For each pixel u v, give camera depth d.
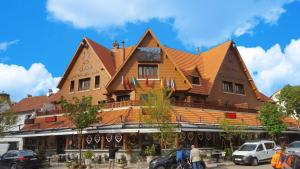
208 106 36.81
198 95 38.09
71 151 35.66
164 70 36.81
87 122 28.19
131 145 32.06
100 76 39.50
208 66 43.59
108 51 44.72
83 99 28.81
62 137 39.62
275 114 37.62
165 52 37.31
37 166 26.28
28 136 37.94
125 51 43.94
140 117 30.22
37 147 41.78
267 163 29.69
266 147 29.28
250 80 45.53
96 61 40.41
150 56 36.62
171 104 33.50
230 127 32.50
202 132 34.50
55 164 31.30
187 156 22.70
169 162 23.14
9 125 36.88
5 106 42.03
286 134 43.28
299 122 45.62
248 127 35.81
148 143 32.47
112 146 33.34
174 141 29.95
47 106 43.25
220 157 31.41
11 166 25.69
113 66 41.47
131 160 31.22
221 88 41.25
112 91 36.16
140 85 36.09
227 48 43.84
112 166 27.69
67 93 42.25
